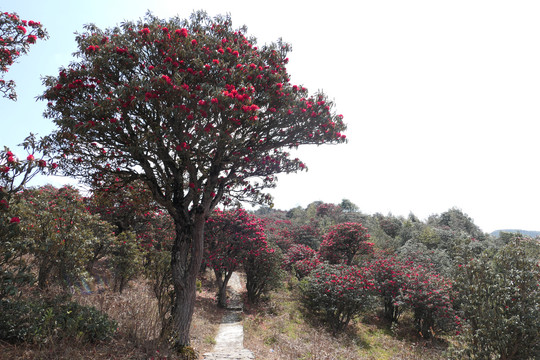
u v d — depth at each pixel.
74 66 5.96
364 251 21.48
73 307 5.51
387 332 13.55
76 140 5.74
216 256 14.54
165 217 15.75
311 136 7.64
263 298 17.12
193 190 6.68
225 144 5.89
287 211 61.72
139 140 5.25
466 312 7.97
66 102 5.74
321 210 45.09
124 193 7.55
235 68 6.25
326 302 13.12
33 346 4.24
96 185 6.64
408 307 13.58
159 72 5.87
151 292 10.62
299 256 21.73
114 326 5.59
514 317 6.60
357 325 13.99
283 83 7.25
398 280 14.62
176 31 5.82
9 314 4.50
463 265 8.27
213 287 18.00
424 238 29.66
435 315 12.66
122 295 9.13
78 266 7.73
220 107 5.27
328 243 21.41
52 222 7.05
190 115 5.27
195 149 5.98
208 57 5.98
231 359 6.77
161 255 7.38
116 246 10.10
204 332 9.38
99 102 5.06
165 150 6.02
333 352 8.88
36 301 5.45
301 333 11.02
